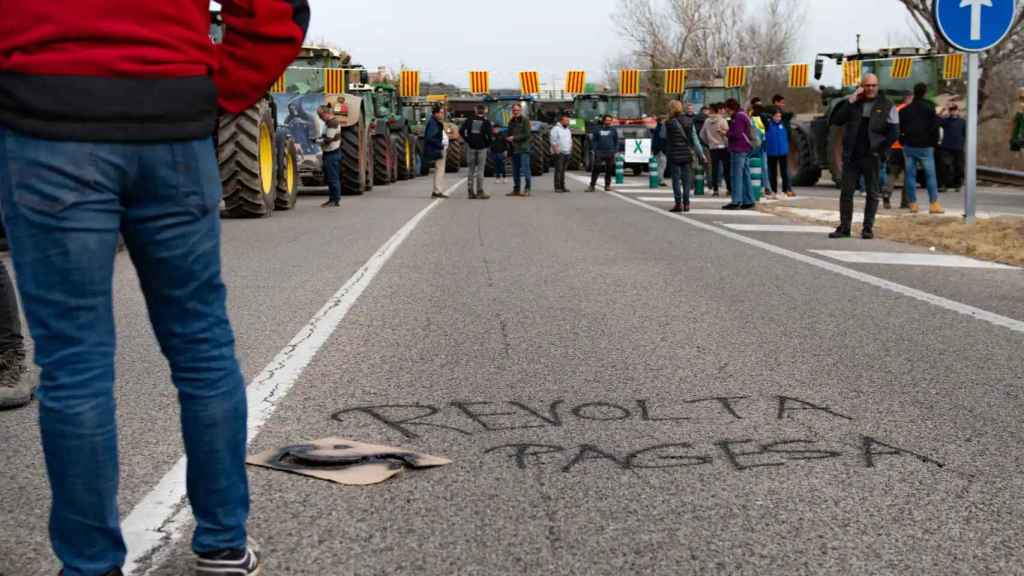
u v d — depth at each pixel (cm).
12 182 221
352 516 309
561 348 555
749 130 1595
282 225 1341
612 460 362
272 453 366
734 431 396
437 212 1578
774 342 568
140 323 643
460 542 290
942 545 286
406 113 3105
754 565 273
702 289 766
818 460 361
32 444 390
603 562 276
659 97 6156
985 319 635
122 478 347
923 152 1407
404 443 385
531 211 1592
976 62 1166
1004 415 418
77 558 236
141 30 224
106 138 221
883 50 2423
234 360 252
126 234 237
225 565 253
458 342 573
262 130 1481
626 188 2342
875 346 555
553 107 4188
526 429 401
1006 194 1973
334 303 710
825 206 1634
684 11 6266
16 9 217
